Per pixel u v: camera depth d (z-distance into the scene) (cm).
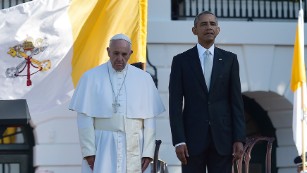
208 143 2664
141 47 3491
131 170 2572
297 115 3753
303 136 3728
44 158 4191
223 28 4303
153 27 4225
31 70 3391
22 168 4294
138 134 2606
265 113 4556
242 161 2991
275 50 4369
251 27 4331
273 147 4531
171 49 4247
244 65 4331
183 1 4312
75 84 3406
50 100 3403
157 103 2659
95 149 2569
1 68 3378
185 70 2694
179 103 2684
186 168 2688
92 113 2581
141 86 2628
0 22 3378
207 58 2694
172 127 2673
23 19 3384
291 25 4372
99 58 3428
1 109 2458
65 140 4206
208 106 2667
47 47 3400
